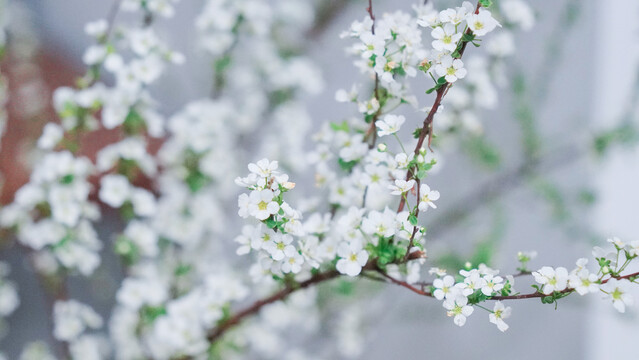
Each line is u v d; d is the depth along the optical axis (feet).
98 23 2.13
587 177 2.72
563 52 2.65
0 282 2.61
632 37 2.60
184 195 2.38
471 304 1.74
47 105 2.99
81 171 2.14
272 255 1.75
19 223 2.26
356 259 1.78
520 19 2.12
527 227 2.85
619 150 2.49
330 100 3.22
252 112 2.86
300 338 3.10
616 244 1.70
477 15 1.71
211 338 2.11
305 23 3.15
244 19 2.30
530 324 2.93
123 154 2.17
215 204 2.52
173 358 2.21
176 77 3.07
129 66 2.10
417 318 3.01
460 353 3.11
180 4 3.12
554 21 2.68
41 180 2.15
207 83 3.08
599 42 2.72
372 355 3.20
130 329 2.35
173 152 2.34
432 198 1.74
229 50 2.44
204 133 2.26
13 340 3.15
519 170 2.68
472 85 2.15
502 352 3.00
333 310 2.80
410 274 1.82
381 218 1.77
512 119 2.71
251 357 2.94
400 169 1.80
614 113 2.62
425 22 1.72
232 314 2.18
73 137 2.16
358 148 1.87
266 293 2.35
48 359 2.56
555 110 2.80
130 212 2.23
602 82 2.69
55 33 3.70
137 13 3.06
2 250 2.79
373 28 1.84
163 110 3.22
